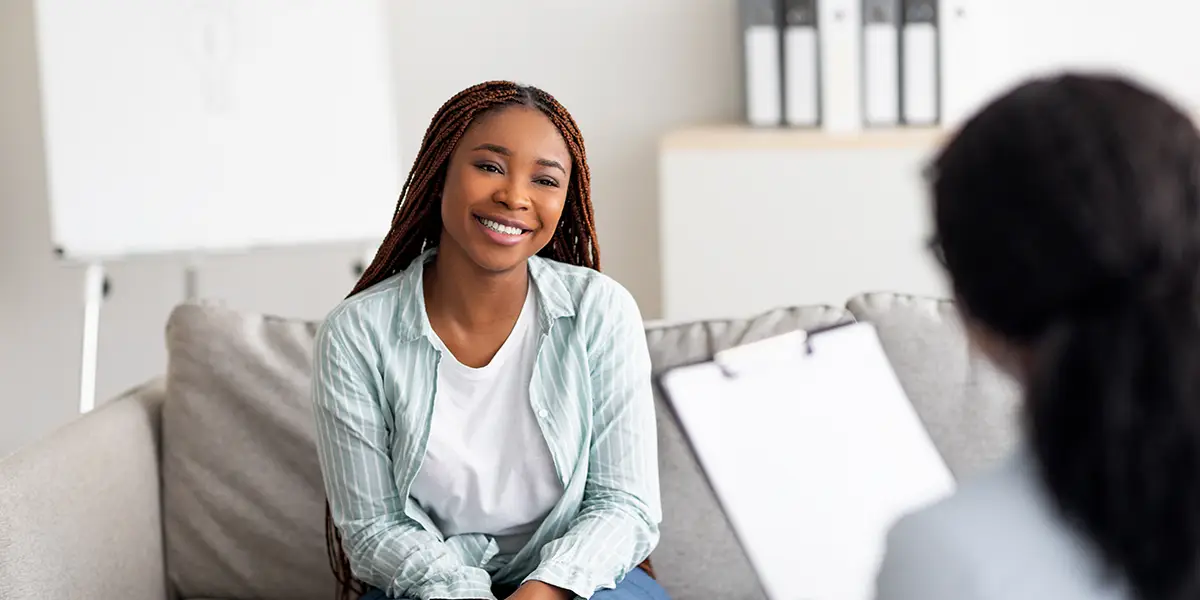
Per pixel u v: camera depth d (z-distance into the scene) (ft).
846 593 5.26
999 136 2.07
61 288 11.02
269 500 5.78
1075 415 2.02
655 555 5.59
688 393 5.60
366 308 5.05
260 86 9.64
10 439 11.27
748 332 5.76
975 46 9.67
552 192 4.97
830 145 9.50
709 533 5.57
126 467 5.67
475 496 5.01
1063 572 2.10
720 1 10.64
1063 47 10.43
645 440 5.08
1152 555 2.00
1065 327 2.04
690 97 10.85
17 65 10.61
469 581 4.73
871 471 5.39
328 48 9.70
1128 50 10.37
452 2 10.87
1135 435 1.96
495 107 4.95
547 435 4.96
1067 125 2.02
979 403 5.53
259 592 5.81
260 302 11.26
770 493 5.42
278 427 5.81
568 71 10.93
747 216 9.73
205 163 9.63
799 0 9.75
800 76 9.86
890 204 9.50
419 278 5.12
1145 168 1.97
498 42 10.92
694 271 9.88
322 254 11.18
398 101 11.07
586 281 5.20
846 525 5.32
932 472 5.42
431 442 4.96
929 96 9.76
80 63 9.43
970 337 2.27
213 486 5.82
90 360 9.81
